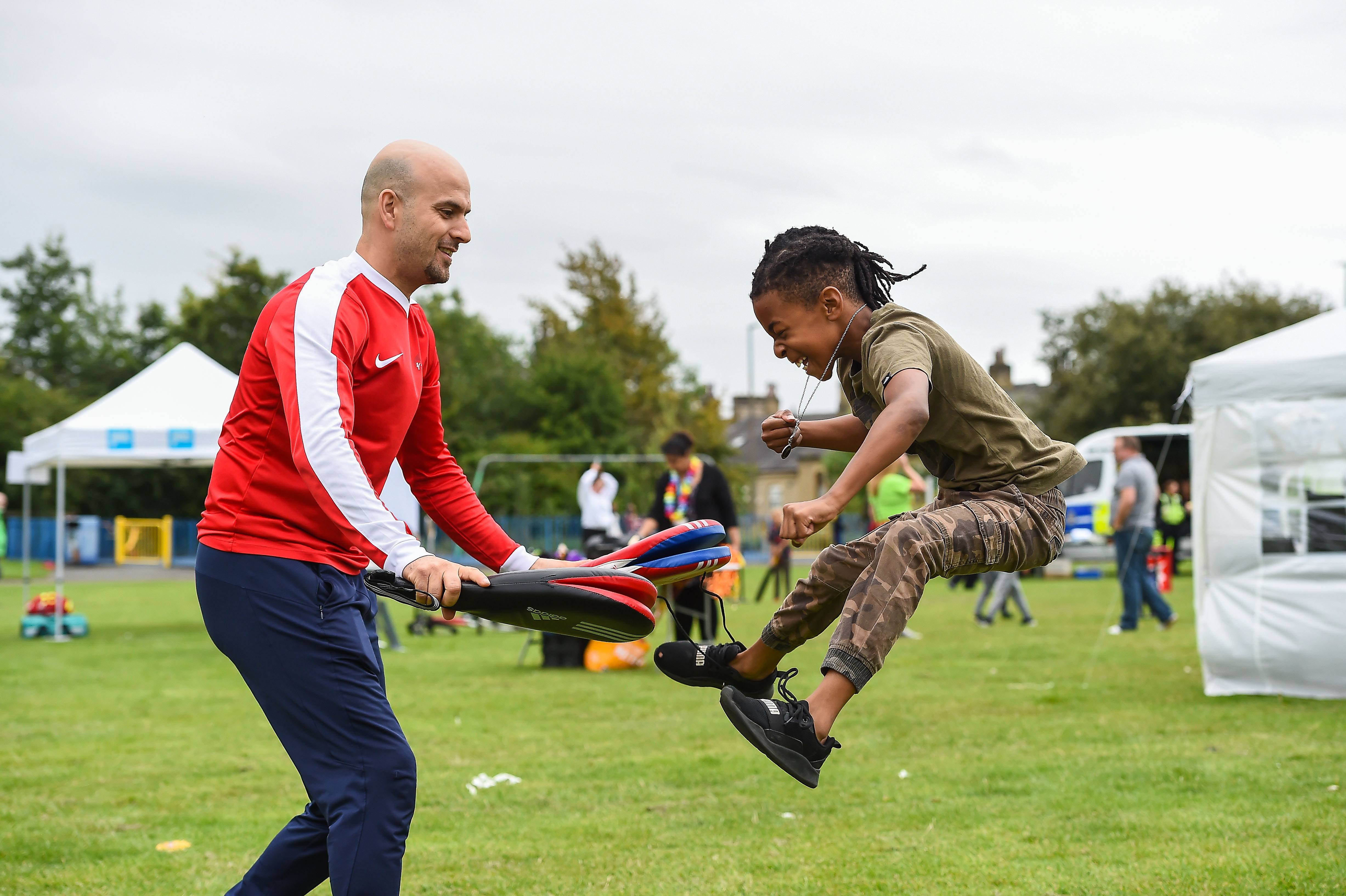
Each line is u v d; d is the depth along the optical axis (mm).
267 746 6395
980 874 3857
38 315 57406
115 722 7234
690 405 49344
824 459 62938
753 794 5137
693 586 9180
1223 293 41312
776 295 2916
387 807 2625
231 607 2715
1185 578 23703
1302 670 7535
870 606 2650
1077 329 42406
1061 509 2916
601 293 47656
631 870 4000
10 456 15266
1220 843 4129
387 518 2562
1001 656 10297
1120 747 6008
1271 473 7754
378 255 2836
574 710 7594
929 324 2820
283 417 2729
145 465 15406
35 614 13219
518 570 3127
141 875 3998
